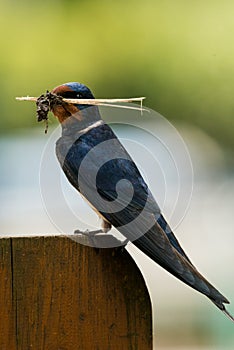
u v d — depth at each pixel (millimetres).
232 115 17156
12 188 16031
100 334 5973
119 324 5988
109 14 17219
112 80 17094
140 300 5996
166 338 12359
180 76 17031
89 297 5973
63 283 5953
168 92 17078
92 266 5977
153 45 17078
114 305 5984
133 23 17141
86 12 17219
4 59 17000
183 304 13023
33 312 5930
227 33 16891
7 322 5918
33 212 15422
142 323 5996
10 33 17109
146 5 17188
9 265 5922
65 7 17250
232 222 16469
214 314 12531
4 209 15523
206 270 14742
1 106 16938
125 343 5984
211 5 16984
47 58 17078
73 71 17078
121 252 6004
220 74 16969
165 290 13531
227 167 18203
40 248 5945
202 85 17031
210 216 16641
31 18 17219
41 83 16984
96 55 17109
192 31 16984
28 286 5930
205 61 16984
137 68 17062
